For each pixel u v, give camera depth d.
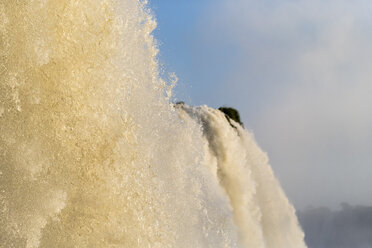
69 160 6.96
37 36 6.79
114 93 7.48
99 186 7.15
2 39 6.62
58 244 6.74
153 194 7.87
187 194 8.91
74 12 7.07
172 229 8.14
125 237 7.27
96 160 7.18
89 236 6.96
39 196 6.71
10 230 6.49
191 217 8.88
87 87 7.18
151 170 7.96
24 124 6.70
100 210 7.11
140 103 7.98
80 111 7.11
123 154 7.49
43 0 6.81
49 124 6.86
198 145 9.59
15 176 6.60
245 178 20.16
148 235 7.59
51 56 6.89
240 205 19.69
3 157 6.55
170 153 8.61
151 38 8.22
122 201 7.35
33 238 6.61
